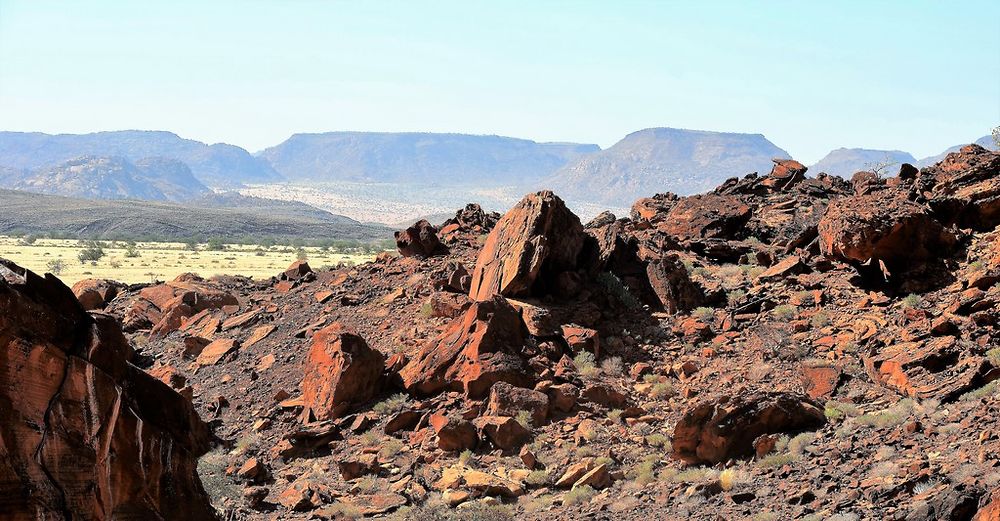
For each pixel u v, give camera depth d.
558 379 27.47
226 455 26.47
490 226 44.56
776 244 39.28
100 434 9.02
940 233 31.77
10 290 8.22
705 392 27.38
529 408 26.02
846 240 32.03
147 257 132.75
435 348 28.88
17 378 8.20
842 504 17.78
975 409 21.39
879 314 29.14
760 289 33.50
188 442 10.77
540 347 28.80
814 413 23.11
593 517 20.52
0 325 8.06
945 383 23.39
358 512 22.05
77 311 9.07
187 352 35.25
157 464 10.00
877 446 20.80
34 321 8.41
